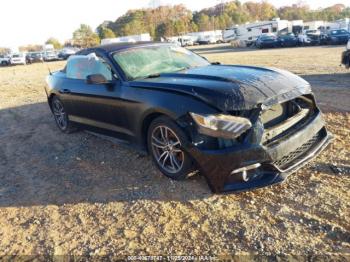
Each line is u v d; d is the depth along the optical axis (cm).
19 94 1252
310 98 418
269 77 403
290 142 368
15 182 463
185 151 377
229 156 346
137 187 412
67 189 428
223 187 358
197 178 414
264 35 3641
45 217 372
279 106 387
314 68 1280
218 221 333
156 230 330
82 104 546
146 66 490
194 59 538
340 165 413
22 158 551
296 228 312
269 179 355
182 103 374
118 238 325
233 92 361
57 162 517
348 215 321
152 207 368
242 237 308
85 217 364
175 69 492
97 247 315
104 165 486
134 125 443
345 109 642
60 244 324
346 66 1070
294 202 350
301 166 379
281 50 2806
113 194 403
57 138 632
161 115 402
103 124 516
